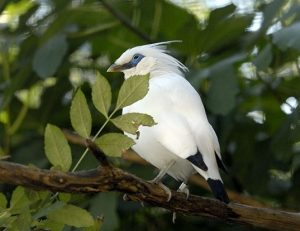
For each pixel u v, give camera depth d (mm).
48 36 12594
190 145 8828
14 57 13891
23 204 7406
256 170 12367
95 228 7828
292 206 12523
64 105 13234
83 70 13617
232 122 12062
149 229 12492
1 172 7426
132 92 7168
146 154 9445
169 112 9180
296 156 11891
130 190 7984
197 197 8539
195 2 14008
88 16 13258
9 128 12945
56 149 7477
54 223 7516
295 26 10930
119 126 7230
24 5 14227
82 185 7590
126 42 13672
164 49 11781
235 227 12219
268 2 12211
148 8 13289
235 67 12070
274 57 12164
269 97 12609
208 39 12367
